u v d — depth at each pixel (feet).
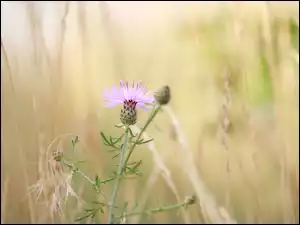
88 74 2.25
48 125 2.07
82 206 1.89
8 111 2.10
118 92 1.47
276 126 2.16
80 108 2.17
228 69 2.08
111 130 2.18
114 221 1.57
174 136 2.06
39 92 2.14
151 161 2.22
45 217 1.92
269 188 2.20
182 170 2.19
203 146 2.25
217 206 1.99
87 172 1.99
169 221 2.12
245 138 2.21
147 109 1.47
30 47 2.20
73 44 2.27
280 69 2.23
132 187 2.07
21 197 2.04
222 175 2.22
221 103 2.23
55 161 1.53
